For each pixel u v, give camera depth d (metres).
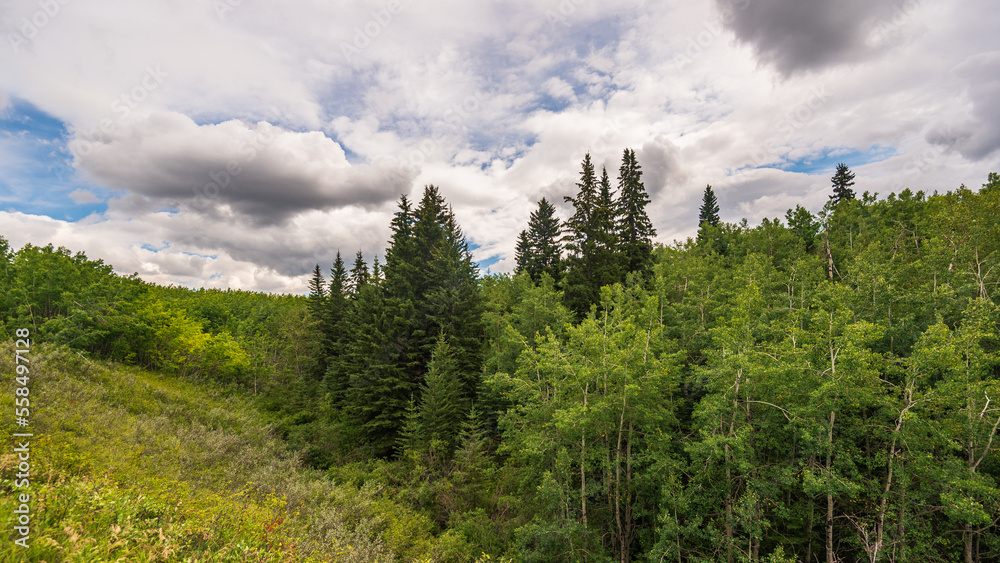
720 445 14.20
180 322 37.28
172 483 11.91
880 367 14.20
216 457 17.61
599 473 18.83
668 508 15.88
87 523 6.99
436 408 24.92
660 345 18.30
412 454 23.14
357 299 43.12
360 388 29.27
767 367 14.05
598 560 15.58
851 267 18.80
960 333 12.66
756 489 13.97
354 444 28.52
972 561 12.69
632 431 17.03
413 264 34.97
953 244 18.53
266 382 40.09
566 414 15.47
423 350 30.55
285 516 11.94
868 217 33.19
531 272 47.72
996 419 11.76
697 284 25.19
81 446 12.73
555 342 18.17
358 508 15.79
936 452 13.16
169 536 7.46
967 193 19.75
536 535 15.71
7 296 29.19
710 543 15.61
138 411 21.41
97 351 33.09
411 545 15.77
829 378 12.95
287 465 20.22
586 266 34.16
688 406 20.72
